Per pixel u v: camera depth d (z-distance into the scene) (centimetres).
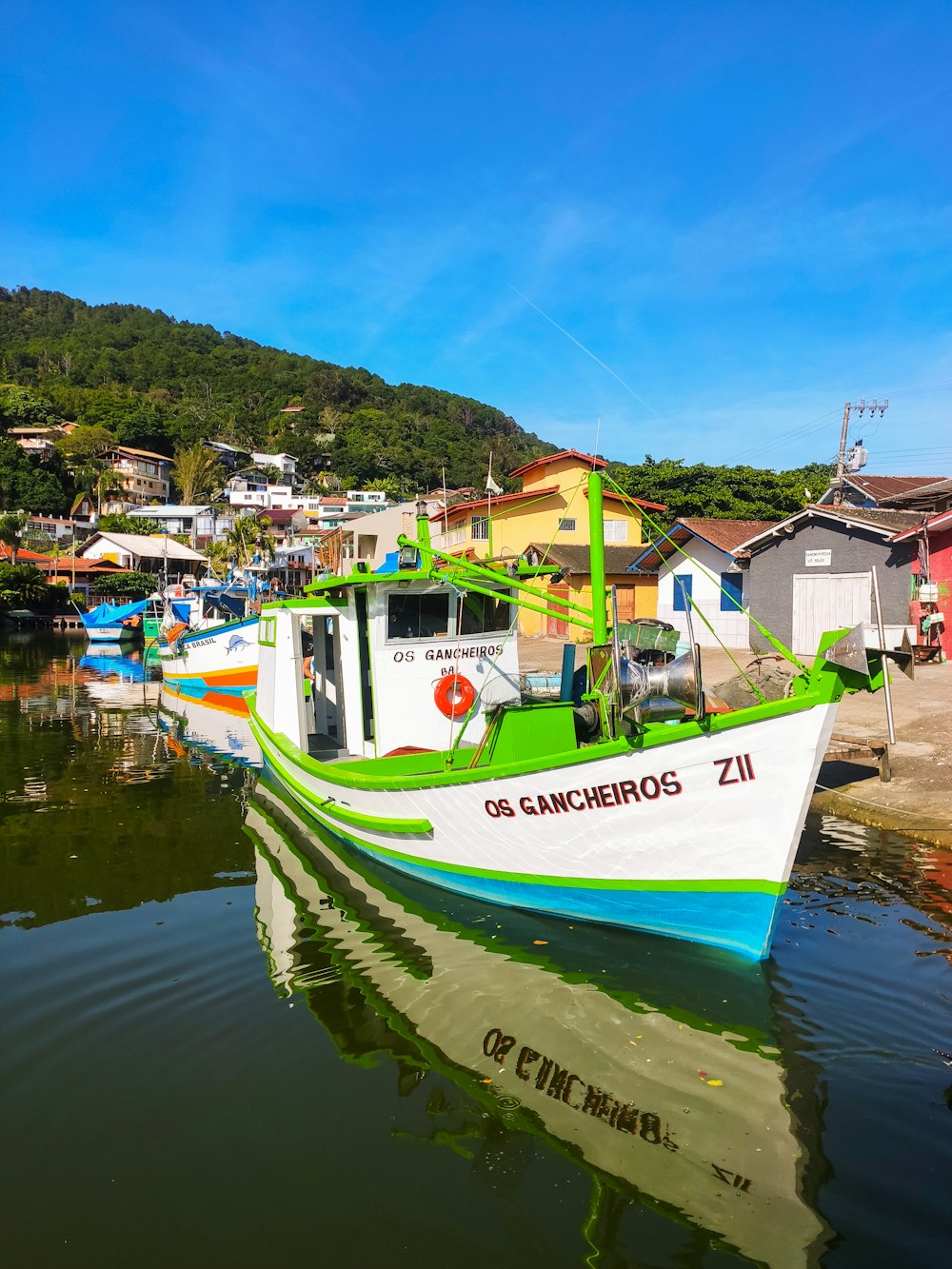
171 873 770
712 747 500
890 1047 436
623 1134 376
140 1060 448
